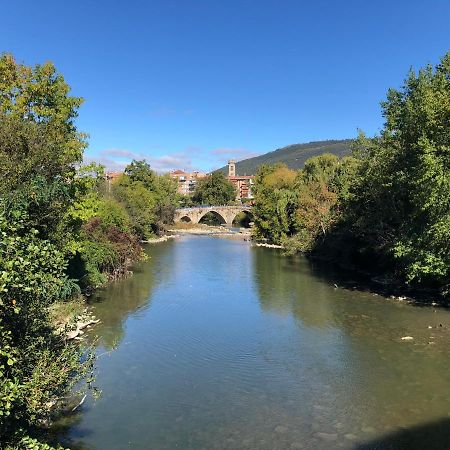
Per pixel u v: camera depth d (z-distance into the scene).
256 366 17.30
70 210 22.86
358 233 37.69
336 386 15.32
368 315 24.89
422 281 30.28
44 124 20.72
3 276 6.79
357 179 35.84
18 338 8.32
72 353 9.84
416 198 26.25
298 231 67.25
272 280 36.81
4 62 22.75
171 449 11.23
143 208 70.19
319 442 11.61
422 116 27.00
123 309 26.36
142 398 14.30
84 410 13.36
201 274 39.91
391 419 12.88
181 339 20.66
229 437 11.88
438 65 29.00
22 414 7.74
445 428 12.31
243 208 124.19
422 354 18.36
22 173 13.26
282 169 99.75
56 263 8.43
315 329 22.31
